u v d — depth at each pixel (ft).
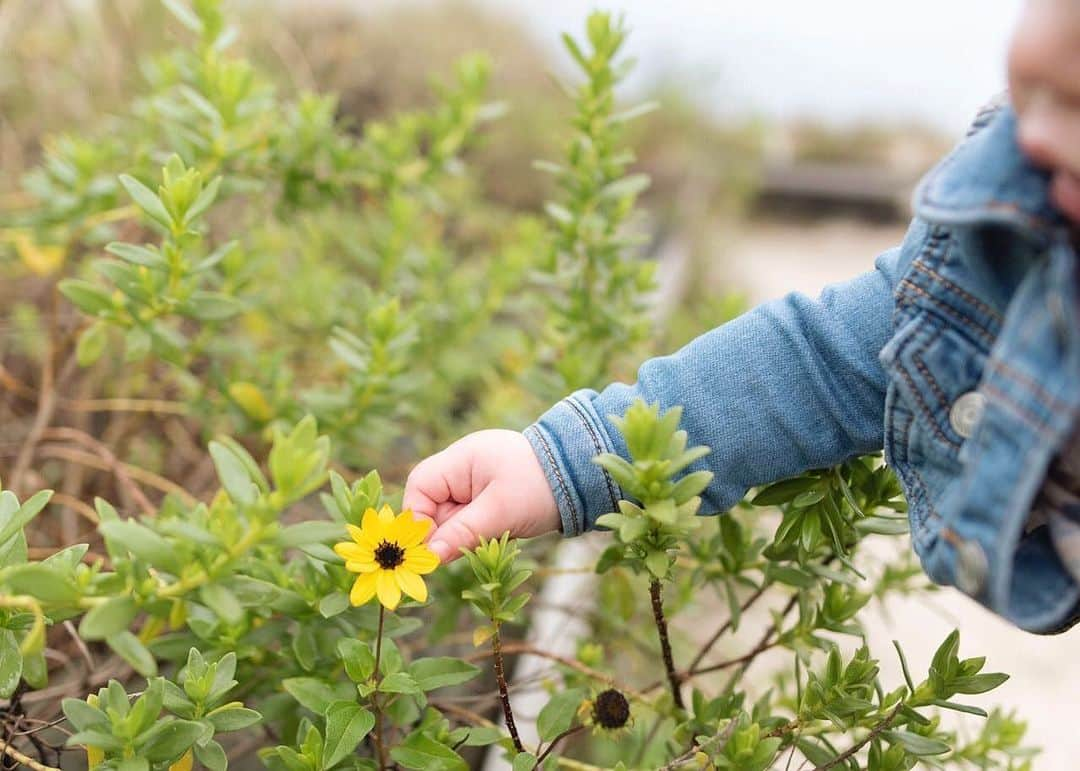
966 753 4.07
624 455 3.33
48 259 5.55
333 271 6.66
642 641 5.00
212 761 3.01
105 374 5.89
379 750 3.27
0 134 6.88
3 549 2.95
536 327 7.17
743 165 13.75
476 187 9.16
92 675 4.03
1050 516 2.87
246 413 4.96
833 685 3.28
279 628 3.61
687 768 3.56
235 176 5.31
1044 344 2.51
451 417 6.93
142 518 3.58
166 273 4.06
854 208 15.66
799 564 3.60
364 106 9.43
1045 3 2.36
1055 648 7.32
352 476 5.71
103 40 6.99
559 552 5.63
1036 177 2.52
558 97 11.02
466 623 5.22
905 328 3.00
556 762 3.35
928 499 3.04
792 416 3.32
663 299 8.03
